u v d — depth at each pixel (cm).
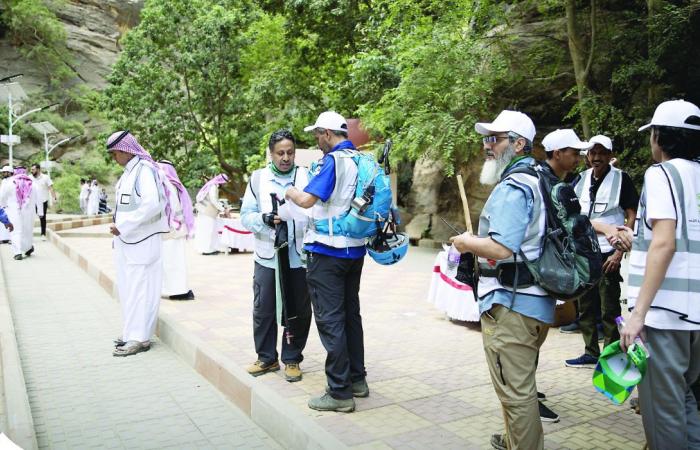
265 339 444
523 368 273
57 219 2291
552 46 1124
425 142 1133
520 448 272
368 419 355
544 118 1238
